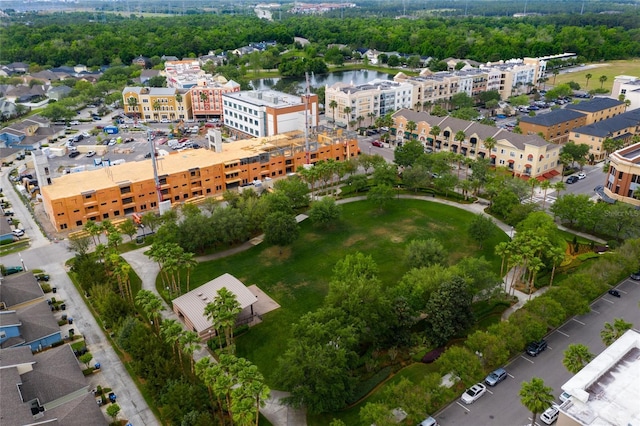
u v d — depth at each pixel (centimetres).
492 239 14400
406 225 15438
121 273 10944
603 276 11494
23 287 11662
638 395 6494
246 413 6750
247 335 10619
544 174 19300
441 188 17300
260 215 14362
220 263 13500
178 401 8031
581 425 6059
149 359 9056
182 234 13538
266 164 19162
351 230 15225
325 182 18175
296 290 12206
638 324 10594
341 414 8519
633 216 13788
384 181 16838
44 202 16438
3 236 14675
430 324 10344
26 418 7469
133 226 14512
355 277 10650
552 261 12438
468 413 8462
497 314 11138
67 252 14188
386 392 8150
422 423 8056
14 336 9944
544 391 7131
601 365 6900
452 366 8650
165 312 11469
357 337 9162
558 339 10256
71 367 9112
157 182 16162
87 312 11475
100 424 7850
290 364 8412
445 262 12212
